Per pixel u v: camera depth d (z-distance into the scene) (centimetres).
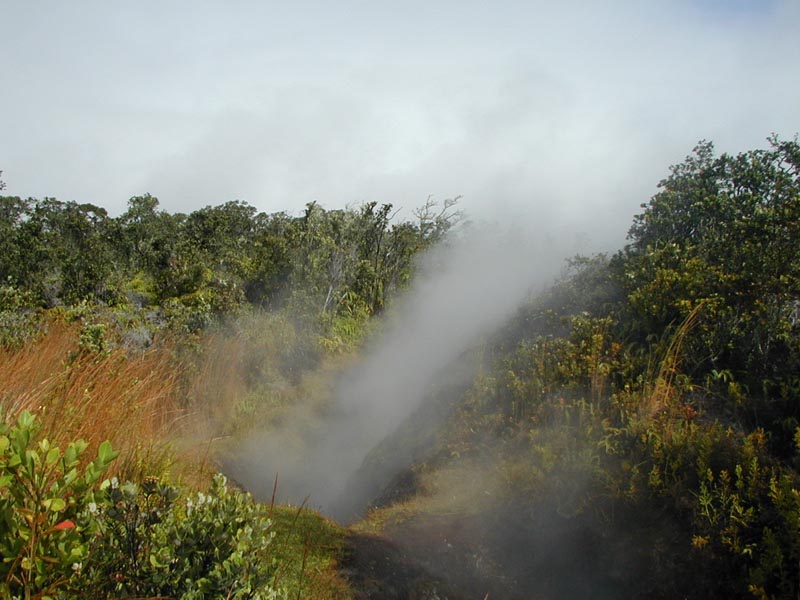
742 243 582
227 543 230
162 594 214
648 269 630
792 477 369
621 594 375
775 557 318
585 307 706
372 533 470
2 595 178
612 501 420
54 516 199
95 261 1809
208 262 1820
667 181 767
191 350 915
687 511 382
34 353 559
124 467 388
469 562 427
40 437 334
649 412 470
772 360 487
